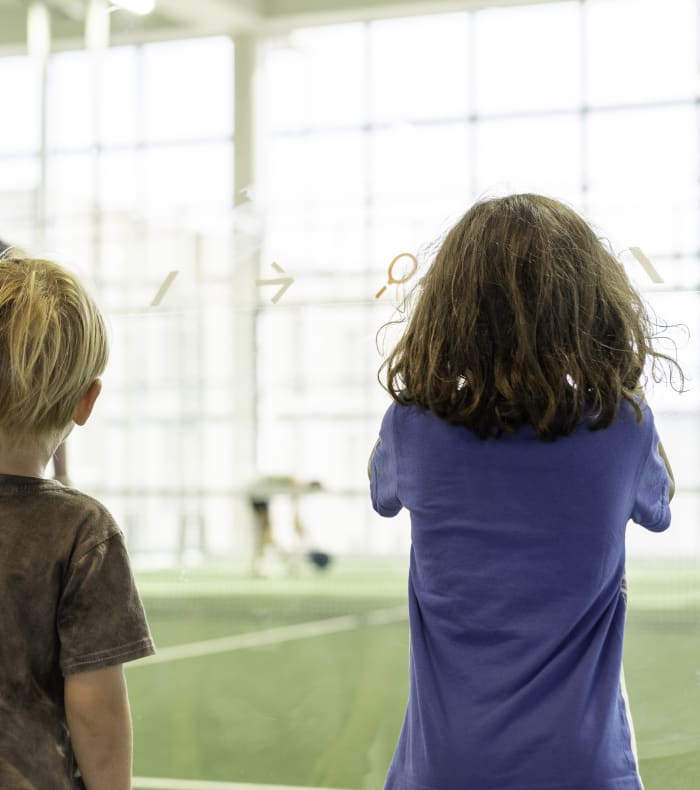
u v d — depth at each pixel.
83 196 6.59
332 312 8.62
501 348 1.50
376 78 7.21
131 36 6.57
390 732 3.90
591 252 1.55
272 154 6.90
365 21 6.32
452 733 1.45
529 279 1.52
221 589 7.70
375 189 4.10
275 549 9.44
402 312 1.72
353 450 9.20
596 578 1.48
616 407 1.50
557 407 1.48
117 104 6.68
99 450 8.92
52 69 6.79
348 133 7.09
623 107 4.30
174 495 9.09
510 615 1.48
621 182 3.41
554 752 1.42
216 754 3.71
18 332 1.50
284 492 9.25
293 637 5.91
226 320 8.88
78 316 1.55
